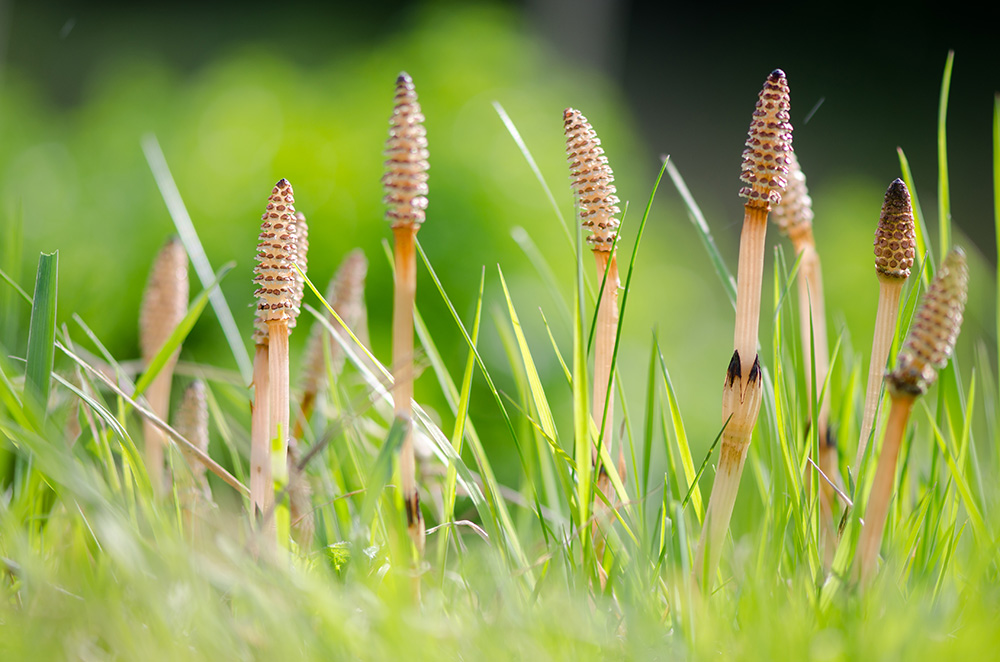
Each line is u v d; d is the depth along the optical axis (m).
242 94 2.19
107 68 5.40
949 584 0.99
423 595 1.00
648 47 6.35
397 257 0.98
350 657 0.95
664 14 6.39
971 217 5.28
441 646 0.95
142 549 0.96
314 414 1.08
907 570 1.00
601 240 1.00
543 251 2.01
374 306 1.91
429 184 1.97
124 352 1.90
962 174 5.66
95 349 1.83
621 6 5.56
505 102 2.24
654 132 6.10
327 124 2.09
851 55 6.25
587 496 0.98
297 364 1.47
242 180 1.99
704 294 2.62
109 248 1.92
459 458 1.00
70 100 5.42
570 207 2.11
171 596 0.95
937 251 2.53
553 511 1.05
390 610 0.95
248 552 0.98
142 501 0.97
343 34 5.70
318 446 0.99
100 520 0.94
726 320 2.81
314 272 1.92
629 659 0.95
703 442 2.05
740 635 0.96
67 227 1.92
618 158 2.47
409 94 0.98
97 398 1.02
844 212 2.54
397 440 0.97
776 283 1.03
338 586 0.98
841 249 2.46
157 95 2.39
